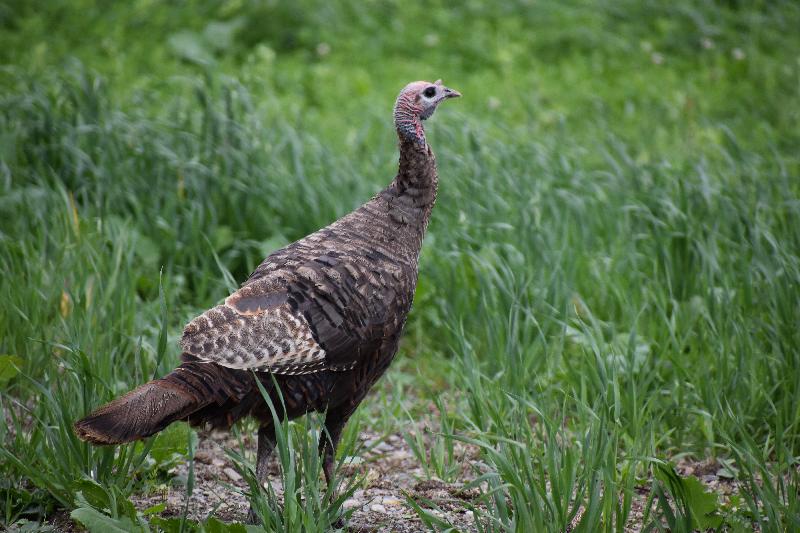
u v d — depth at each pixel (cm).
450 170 1427
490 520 812
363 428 1045
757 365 1012
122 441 669
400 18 2391
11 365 920
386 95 2036
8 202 1252
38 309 1032
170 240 1276
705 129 1827
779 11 2503
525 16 2475
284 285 765
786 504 823
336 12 2377
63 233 1163
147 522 757
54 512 820
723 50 2331
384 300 803
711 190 1281
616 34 2402
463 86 2097
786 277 1071
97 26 2212
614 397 854
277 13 2316
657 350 1051
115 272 1059
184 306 1180
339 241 820
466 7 2467
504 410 964
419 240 866
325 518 748
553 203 1323
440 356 1188
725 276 1111
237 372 726
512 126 1841
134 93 1678
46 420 863
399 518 848
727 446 916
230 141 1398
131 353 1031
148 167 1366
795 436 938
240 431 987
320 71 2083
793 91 2078
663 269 1197
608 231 1313
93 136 1394
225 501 873
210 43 2209
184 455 945
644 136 1752
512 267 1162
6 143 1359
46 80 1672
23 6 2239
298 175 1351
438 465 937
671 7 2489
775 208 1279
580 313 1159
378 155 1549
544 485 761
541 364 1062
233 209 1332
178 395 695
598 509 723
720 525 762
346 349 776
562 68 2227
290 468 716
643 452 891
